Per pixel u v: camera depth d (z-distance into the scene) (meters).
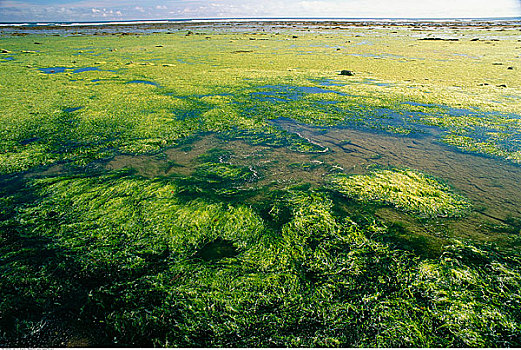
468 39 48.09
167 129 11.41
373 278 4.81
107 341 4.00
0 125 11.66
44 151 9.55
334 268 5.00
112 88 17.84
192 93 16.88
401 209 6.51
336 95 16.27
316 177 7.99
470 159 8.96
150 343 3.95
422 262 5.09
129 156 9.34
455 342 3.83
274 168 8.54
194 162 8.95
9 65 25.44
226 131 11.33
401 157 9.14
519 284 4.61
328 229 5.89
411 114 13.16
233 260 5.14
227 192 7.27
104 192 7.12
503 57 28.08
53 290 4.67
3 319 4.25
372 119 12.62
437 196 6.93
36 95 16.16
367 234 5.80
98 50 36.66
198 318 4.20
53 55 32.06
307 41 47.88
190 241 5.60
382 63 26.22
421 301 4.39
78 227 5.97
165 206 6.59
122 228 5.91
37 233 5.84
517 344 3.79
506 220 6.15
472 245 5.46
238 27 98.25
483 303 4.30
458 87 17.58
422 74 21.48
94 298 4.55
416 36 56.34
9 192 7.29
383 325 4.07
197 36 58.53
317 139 10.66
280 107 14.26
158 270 5.00
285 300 4.44
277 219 6.27
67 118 12.62
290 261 5.12
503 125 11.60
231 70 23.75
